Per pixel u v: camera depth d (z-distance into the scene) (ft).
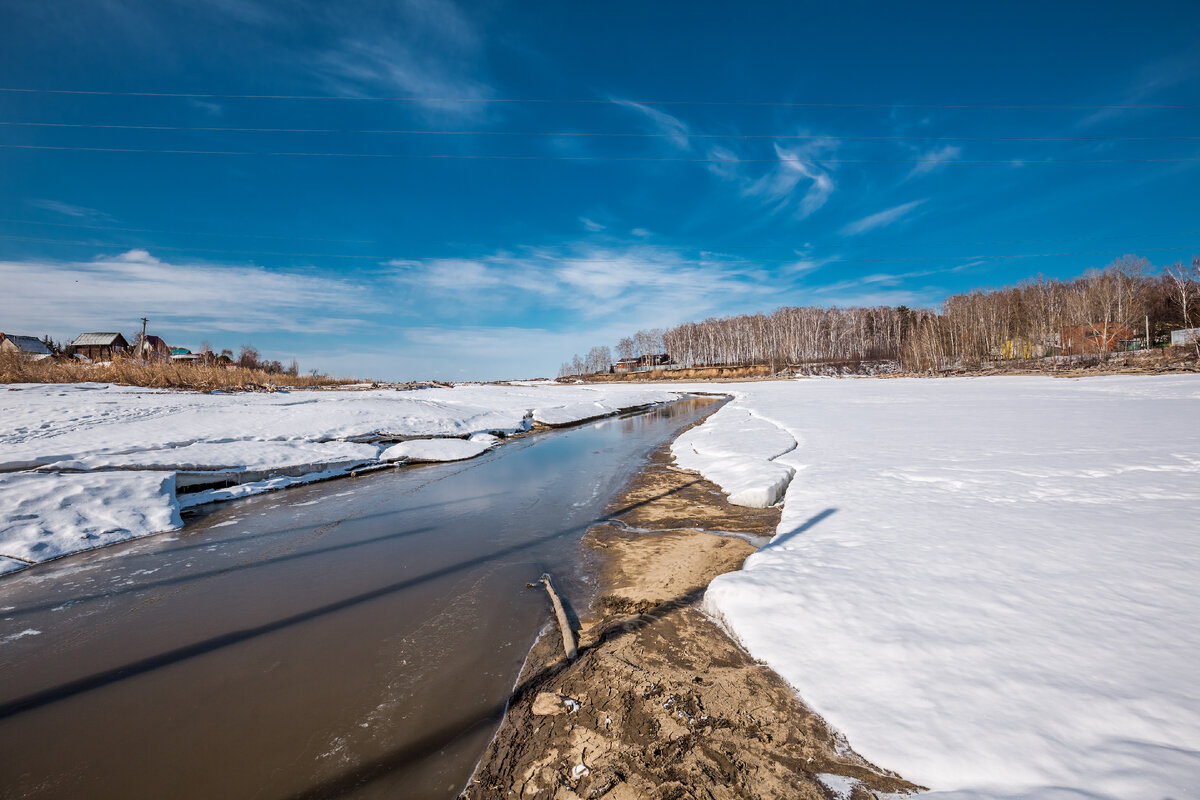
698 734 8.27
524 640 12.25
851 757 7.29
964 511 17.03
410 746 8.70
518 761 8.18
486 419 57.67
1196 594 10.41
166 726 9.43
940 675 8.46
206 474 27.53
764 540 18.70
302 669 11.22
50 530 19.33
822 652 9.62
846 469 24.71
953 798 6.20
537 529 21.43
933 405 56.70
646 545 18.86
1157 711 7.08
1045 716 7.27
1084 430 32.94
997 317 169.48
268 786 7.90
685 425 60.70
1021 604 10.44
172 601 14.93
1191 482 19.12
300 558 18.38
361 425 43.83
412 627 13.07
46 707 10.09
